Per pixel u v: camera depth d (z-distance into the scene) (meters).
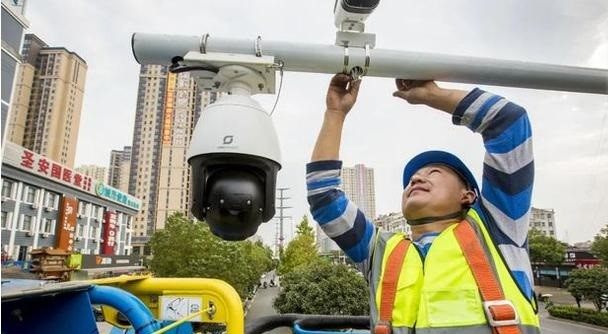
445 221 1.51
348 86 1.70
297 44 1.50
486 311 1.20
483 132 1.52
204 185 1.27
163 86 77.44
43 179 40.91
